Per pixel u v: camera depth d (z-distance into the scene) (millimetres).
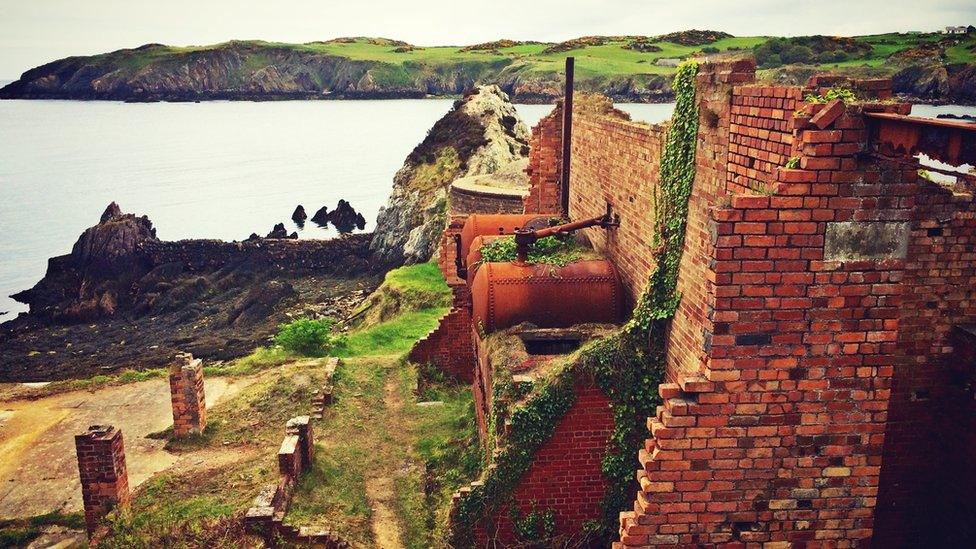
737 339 5902
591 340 10359
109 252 44688
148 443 14555
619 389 9398
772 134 6625
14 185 87875
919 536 8523
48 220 67500
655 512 6254
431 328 23781
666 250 9141
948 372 8062
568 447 9641
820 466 6137
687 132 8648
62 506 12555
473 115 52969
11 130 159375
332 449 13578
